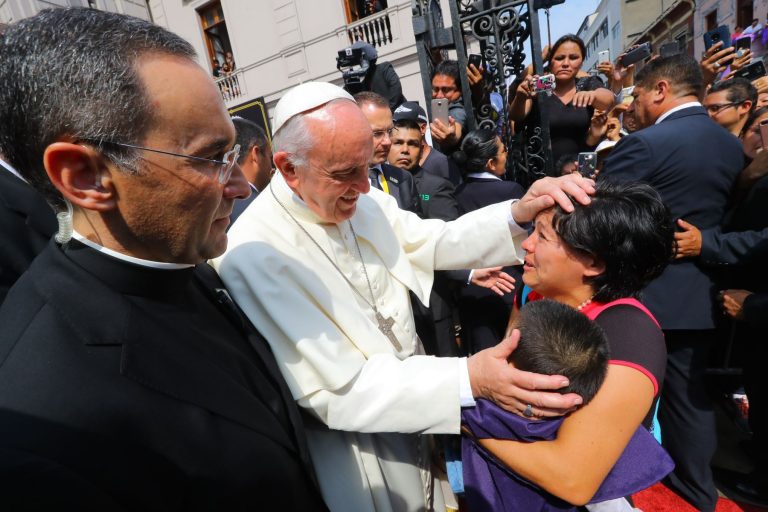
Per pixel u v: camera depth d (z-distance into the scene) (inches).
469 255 60.8
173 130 25.3
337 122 43.1
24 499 20.0
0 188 52.6
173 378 28.0
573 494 36.8
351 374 42.1
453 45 123.3
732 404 100.0
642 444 41.1
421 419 41.0
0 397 22.9
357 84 161.3
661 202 44.0
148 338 28.3
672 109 81.1
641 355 39.8
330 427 43.7
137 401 25.7
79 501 21.4
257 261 44.3
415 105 116.0
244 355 36.8
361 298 54.4
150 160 25.1
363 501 45.9
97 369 25.3
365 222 58.5
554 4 104.3
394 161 114.3
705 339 76.7
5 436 21.5
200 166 27.1
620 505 44.2
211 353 32.6
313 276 47.0
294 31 371.6
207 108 26.6
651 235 42.6
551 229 47.9
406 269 59.9
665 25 716.7
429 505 56.2
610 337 42.5
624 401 37.3
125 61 23.7
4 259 50.5
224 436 29.2
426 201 102.7
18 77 23.3
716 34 131.8
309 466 37.8
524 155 135.4
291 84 388.8
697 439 76.4
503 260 59.7
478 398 40.6
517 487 41.4
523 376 35.8
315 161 44.4
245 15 388.8
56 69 23.0
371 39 340.8
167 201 26.9
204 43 428.1
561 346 36.0
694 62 80.4
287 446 34.1
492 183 103.3
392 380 41.7
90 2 374.6
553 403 35.6
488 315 103.0
